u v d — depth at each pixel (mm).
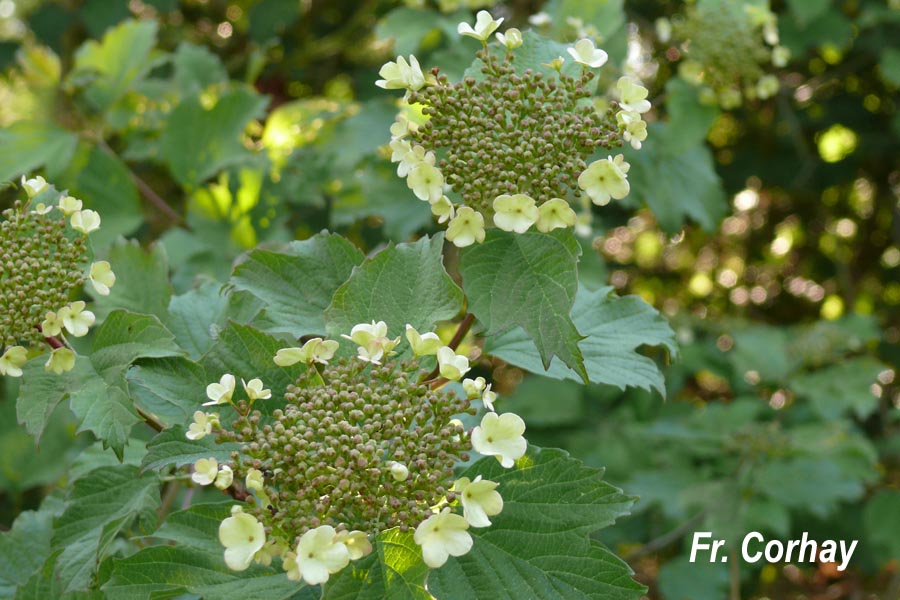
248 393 1730
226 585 1763
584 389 5379
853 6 5840
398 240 3852
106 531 2078
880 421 6398
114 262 2566
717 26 3629
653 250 7797
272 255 2131
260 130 5062
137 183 3895
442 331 3693
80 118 4395
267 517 1593
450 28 3906
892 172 6902
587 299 2281
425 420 1664
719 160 6562
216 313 2385
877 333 5035
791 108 6320
